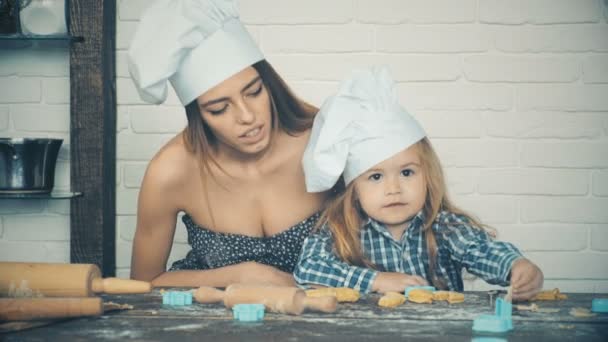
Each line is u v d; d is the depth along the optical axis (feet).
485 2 7.40
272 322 3.78
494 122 7.42
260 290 4.06
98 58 7.27
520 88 7.41
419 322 3.77
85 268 4.22
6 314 3.71
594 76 7.39
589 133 7.40
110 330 3.64
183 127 7.55
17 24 7.13
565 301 4.38
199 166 6.12
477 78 7.41
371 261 5.78
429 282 5.73
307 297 4.03
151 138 7.55
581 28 7.39
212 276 5.92
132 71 5.66
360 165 5.49
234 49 5.58
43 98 7.69
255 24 7.45
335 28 7.42
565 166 7.41
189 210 6.31
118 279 4.29
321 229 5.84
